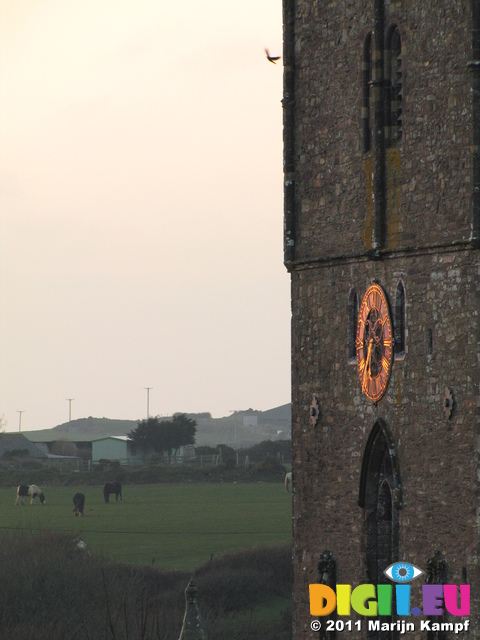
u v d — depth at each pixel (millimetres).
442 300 82750
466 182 81062
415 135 85188
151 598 143125
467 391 80625
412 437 84938
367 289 89750
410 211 85562
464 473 80625
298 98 96375
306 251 95812
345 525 92500
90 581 130250
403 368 85812
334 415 93500
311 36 95188
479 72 80625
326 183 93938
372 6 88938
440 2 83250
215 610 137125
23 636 118938
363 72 90500
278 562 160375
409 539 85000
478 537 79500
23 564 131000
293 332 97562
